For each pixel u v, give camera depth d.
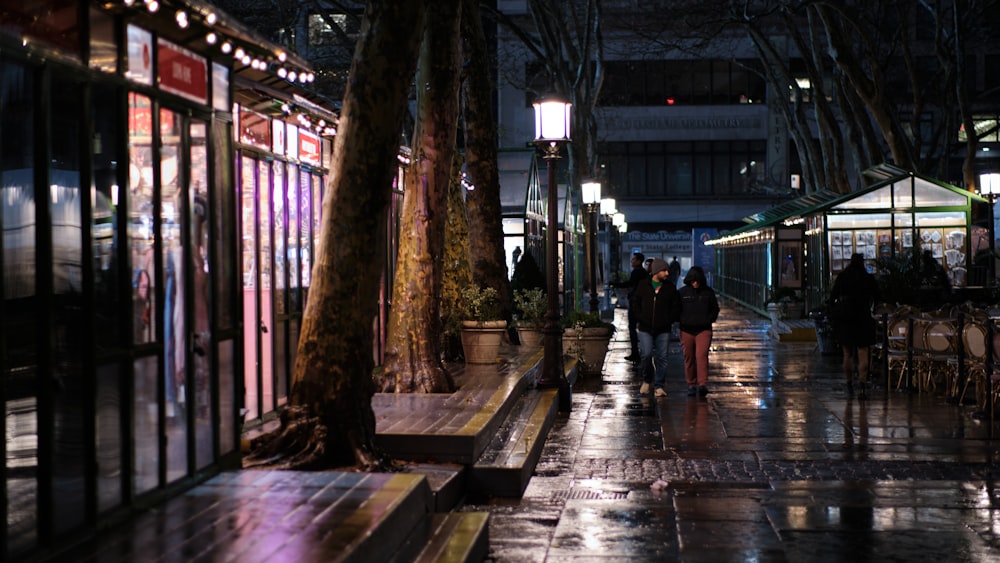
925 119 63.34
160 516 6.40
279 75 8.44
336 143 8.95
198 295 7.43
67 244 7.50
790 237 35.38
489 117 19.19
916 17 61.00
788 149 70.06
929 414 14.05
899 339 16.56
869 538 7.88
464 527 7.18
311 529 5.98
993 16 53.19
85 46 6.04
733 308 50.16
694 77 70.69
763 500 9.17
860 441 12.05
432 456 9.45
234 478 7.49
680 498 9.30
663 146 71.19
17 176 7.54
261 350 10.34
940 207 30.00
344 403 8.73
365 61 8.83
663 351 16.36
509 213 26.39
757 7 59.28
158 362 6.81
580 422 13.77
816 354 23.92
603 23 60.81
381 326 15.23
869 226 30.34
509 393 12.61
